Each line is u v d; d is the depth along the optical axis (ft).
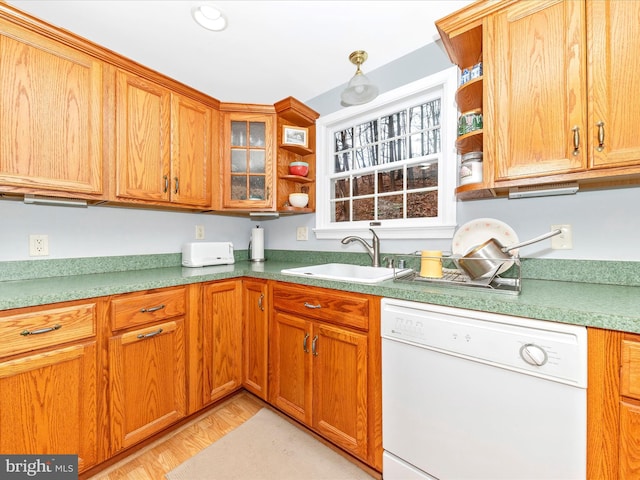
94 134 4.63
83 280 4.70
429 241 5.38
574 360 2.53
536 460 2.74
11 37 3.87
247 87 6.75
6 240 4.66
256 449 4.72
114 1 4.19
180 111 5.85
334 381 4.48
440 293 3.36
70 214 5.34
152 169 5.38
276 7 4.39
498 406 2.94
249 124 6.82
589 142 3.15
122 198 4.98
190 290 5.23
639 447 2.34
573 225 4.07
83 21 4.59
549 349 2.64
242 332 6.07
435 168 5.60
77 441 3.84
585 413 2.52
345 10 4.50
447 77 5.10
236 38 5.08
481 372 3.04
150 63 5.78
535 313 2.76
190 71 6.08
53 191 4.25
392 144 6.23
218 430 5.19
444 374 3.30
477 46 4.34
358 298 4.15
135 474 4.19
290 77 6.37
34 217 4.93
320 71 6.15
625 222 3.74
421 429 3.50
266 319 5.60
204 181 6.30
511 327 2.89
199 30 4.86
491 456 2.99
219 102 6.51
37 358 3.53
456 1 4.33
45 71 4.15
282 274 5.21
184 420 5.36
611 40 3.03
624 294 3.24
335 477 4.18
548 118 3.40
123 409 4.31
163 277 5.04
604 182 3.62
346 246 6.68
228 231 8.13
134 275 5.31
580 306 2.70
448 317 3.29
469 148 4.62
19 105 3.93
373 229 5.95
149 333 4.62
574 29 3.22
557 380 2.60
